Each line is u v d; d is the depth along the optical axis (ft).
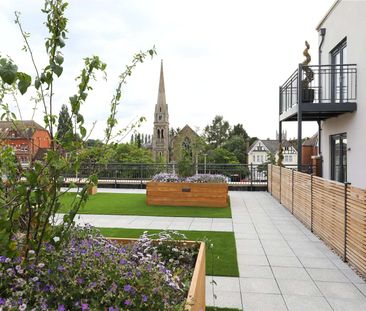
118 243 10.81
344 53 30.42
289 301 12.20
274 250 18.33
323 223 20.16
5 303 5.47
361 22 25.30
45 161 6.96
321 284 13.75
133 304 5.90
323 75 34.55
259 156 180.96
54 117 7.23
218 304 11.95
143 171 48.19
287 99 35.40
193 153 96.27
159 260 9.25
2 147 7.25
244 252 17.94
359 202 14.94
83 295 6.07
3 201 6.74
